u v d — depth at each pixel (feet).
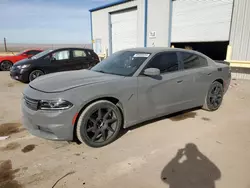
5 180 7.89
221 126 13.05
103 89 9.95
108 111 10.31
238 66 29.68
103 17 57.52
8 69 43.78
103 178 8.04
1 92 22.50
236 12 29.81
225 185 7.64
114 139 11.05
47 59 27.48
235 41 30.50
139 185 7.64
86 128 9.80
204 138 11.36
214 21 33.04
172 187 7.52
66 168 8.68
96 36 61.98
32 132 9.95
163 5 40.63
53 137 9.37
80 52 29.96
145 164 8.93
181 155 9.63
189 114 15.19
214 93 15.67
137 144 10.66
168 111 12.86
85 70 13.50
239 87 25.21
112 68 12.68
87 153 9.82
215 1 32.40
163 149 10.17
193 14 35.96
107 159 9.32
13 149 10.19
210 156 9.57
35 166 8.82
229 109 16.56
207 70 14.75
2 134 11.80
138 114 11.42
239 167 8.75
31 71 26.55
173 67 12.96
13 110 16.08
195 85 13.99
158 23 42.39
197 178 8.03
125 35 52.31
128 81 10.82
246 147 10.42
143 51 13.05
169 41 40.81
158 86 11.91
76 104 9.23
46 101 9.14
